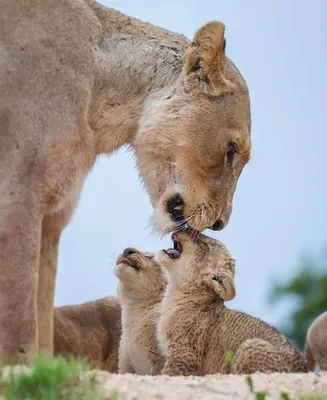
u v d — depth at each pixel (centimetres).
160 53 1325
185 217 1310
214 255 1402
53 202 1194
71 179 1209
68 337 1530
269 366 1288
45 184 1180
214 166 1312
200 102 1308
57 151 1189
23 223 1162
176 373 1369
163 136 1303
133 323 1473
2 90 1183
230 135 1312
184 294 1398
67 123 1202
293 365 1297
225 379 1030
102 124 1291
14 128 1175
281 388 997
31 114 1183
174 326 1386
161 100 1310
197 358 1373
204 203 1310
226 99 1316
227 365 1338
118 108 1298
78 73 1227
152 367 1464
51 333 1285
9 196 1162
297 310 2709
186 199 1303
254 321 1348
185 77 1312
